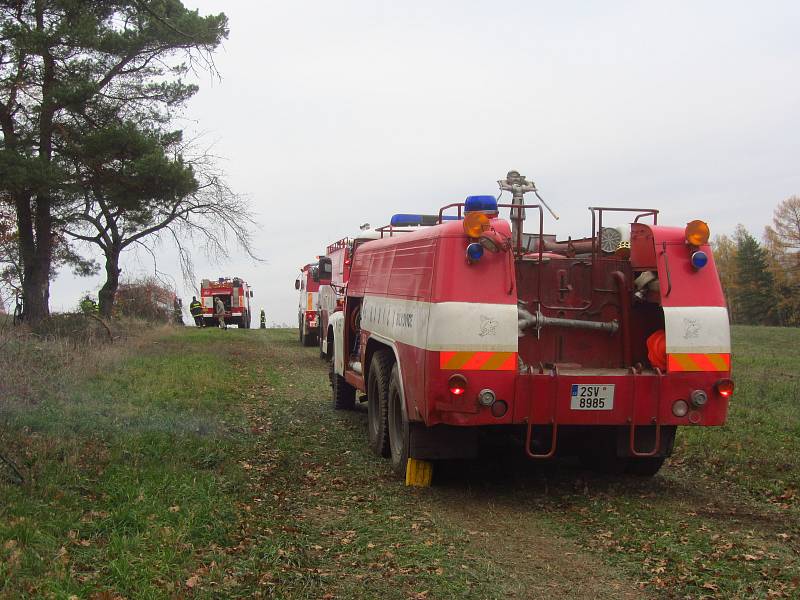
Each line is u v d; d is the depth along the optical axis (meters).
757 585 5.07
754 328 40.28
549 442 8.12
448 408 6.93
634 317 7.79
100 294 28.53
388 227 11.24
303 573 5.21
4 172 19.09
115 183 21.64
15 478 6.40
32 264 22.06
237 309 45.19
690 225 7.25
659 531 6.30
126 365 15.60
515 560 5.63
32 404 9.73
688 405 7.18
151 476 7.08
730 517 6.76
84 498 6.23
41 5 19.36
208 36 18.81
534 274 7.71
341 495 7.46
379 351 9.50
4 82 19.73
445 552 5.77
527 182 8.07
